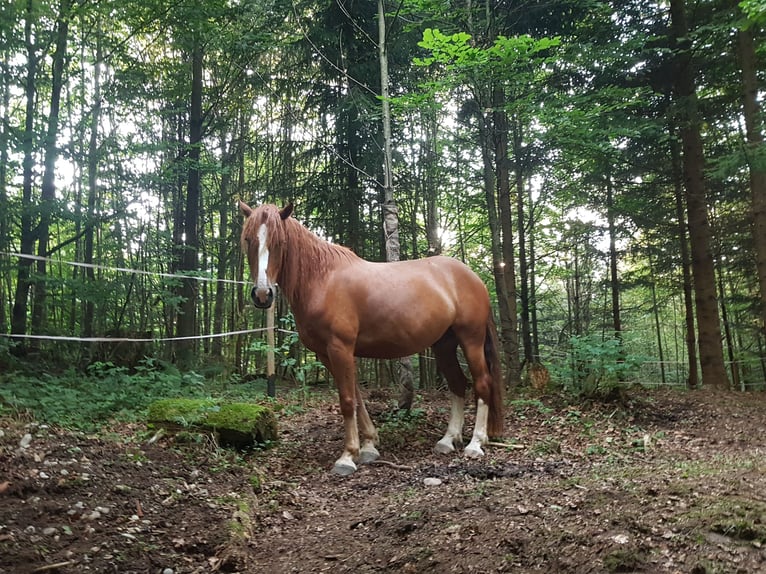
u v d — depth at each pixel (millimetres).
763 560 2182
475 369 5430
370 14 11352
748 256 12195
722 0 9883
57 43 9188
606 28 10578
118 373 7570
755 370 14750
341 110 11141
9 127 8367
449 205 16281
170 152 14305
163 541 2963
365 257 13492
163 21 10320
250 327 15984
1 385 5801
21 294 8898
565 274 18656
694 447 5184
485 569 2461
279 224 4684
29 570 2443
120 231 13477
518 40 6996
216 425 4973
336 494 4191
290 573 2791
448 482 4160
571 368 8219
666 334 27047
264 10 12039
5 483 3078
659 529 2512
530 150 11305
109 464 3752
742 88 9055
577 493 3205
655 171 11758
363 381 13258
